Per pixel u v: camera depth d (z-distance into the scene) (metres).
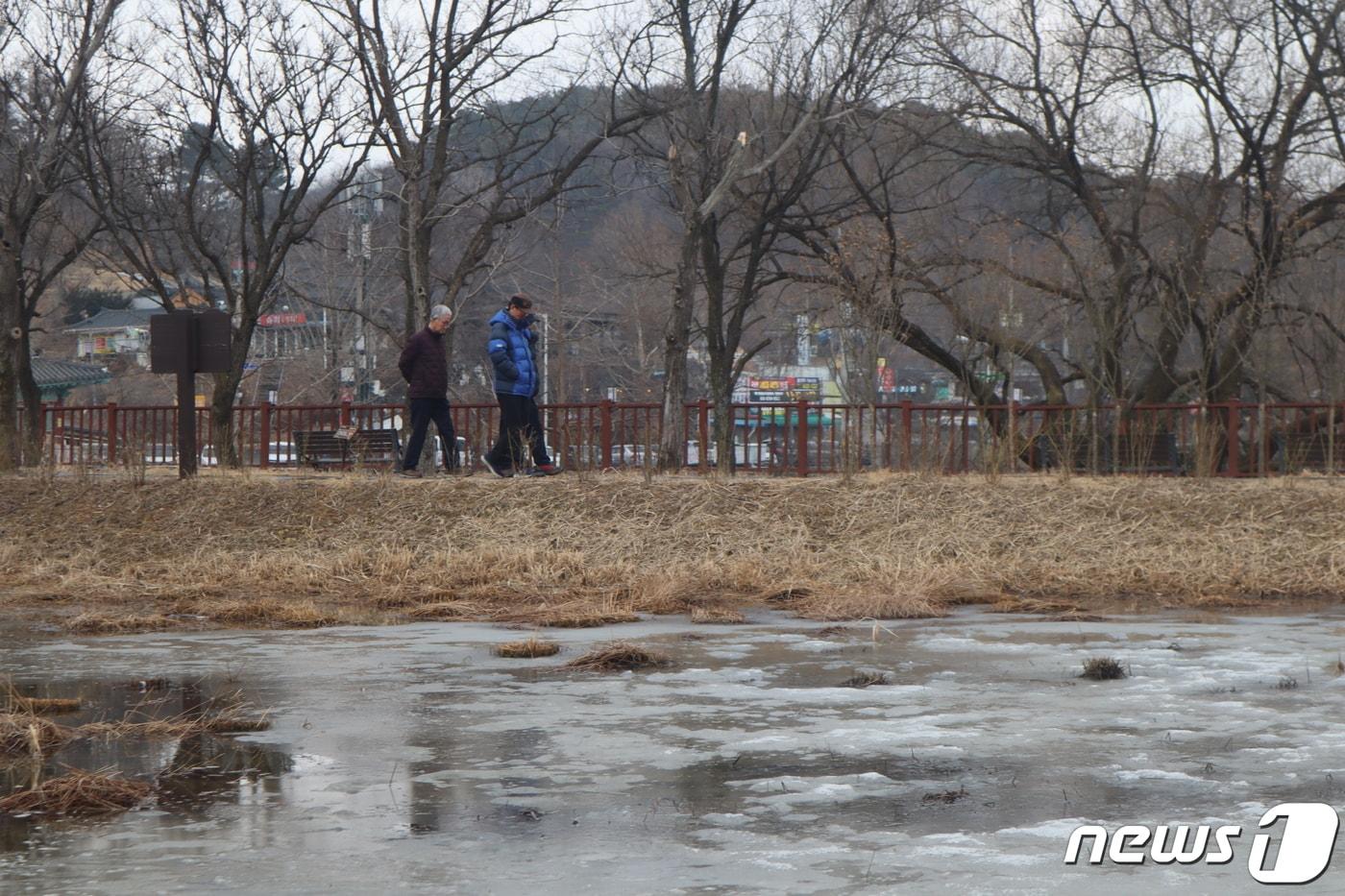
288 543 41.22
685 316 62.59
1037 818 14.66
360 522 41.97
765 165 61.59
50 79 61.03
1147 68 69.81
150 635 28.98
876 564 38.75
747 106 70.75
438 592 34.91
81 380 121.50
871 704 20.91
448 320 47.25
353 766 16.98
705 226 72.50
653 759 17.34
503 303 127.62
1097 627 29.80
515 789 15.85
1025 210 79.88
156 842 13.84
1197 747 17.89
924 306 86.25
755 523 41.47
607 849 13.59
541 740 18.39
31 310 70.81
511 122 75.00
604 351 132.62
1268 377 73.81
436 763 17.12
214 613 31.62
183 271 93.75
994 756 17.44
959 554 39.34
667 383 62.72
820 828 14.30
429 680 23.14
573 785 16.06
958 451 55.06
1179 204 71.56
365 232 91.31
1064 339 89.56
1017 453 50.38
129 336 158.38
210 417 63.88
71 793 15.34
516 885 12.51
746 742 18.22
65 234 81.50
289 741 18.39
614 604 33.66
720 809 15.05
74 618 30.27
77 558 40.09
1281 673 23.55
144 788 15.79
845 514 41.88
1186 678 23.14
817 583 36.38
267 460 58.75
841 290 71.31
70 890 12.38
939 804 15.22
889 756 17.45
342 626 30.45
